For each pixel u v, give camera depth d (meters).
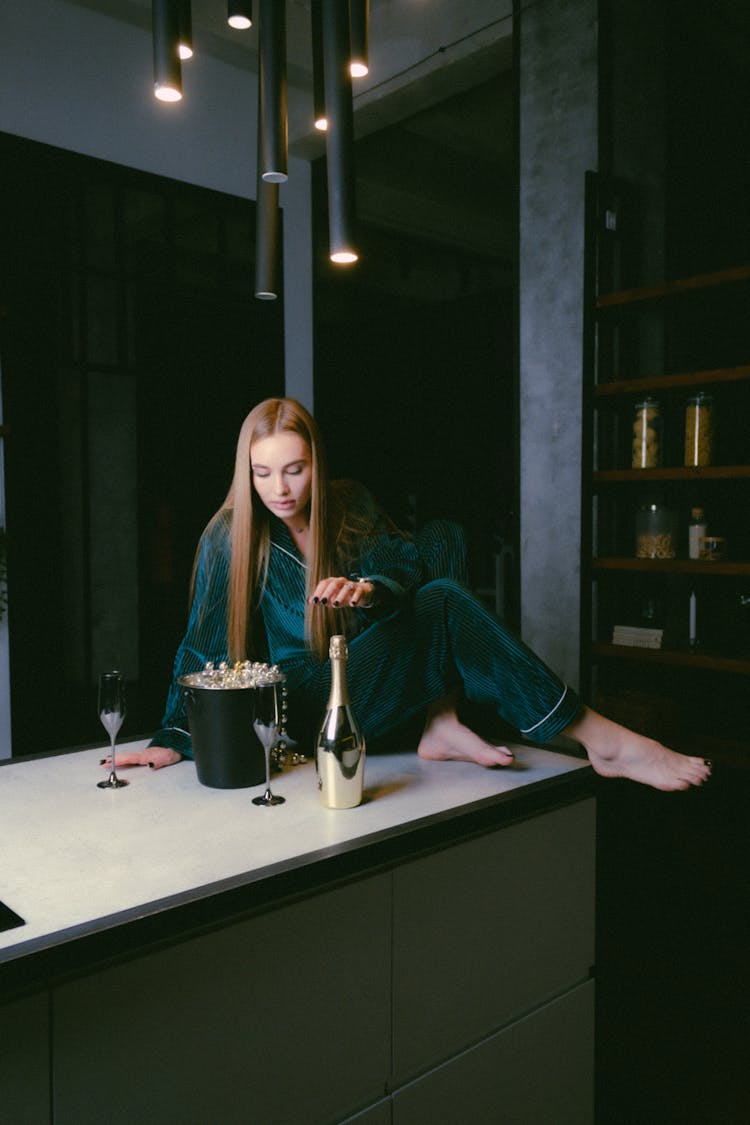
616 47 3.62
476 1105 1.32
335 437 7.11
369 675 1.56
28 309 4.55
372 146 5.67
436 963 1.25
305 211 5.43
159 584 5.38
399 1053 1.21
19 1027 0.86
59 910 0.94
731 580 3.38
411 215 6.82
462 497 6.35
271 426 1.60
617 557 3.60
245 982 1.03
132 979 0.94
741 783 3.06
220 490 5.50
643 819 2.79
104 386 5.43
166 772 1.51
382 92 4.56
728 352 3.66
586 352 3.34
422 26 4.32
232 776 1.39
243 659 1.68
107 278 4.88
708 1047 1.90
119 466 5.51
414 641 1.54
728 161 4.00
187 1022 0.99
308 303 5.47
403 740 1.67
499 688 1.50
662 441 3.35
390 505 6.80
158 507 5.34
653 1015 2.03
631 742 1.48
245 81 5.05
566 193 3.75
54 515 4.69
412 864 1.21
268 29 1.25
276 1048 1.07
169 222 4.82
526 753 1.64
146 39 4.62
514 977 1.37
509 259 7.82
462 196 6.46
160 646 5.36
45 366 4.61
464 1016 1.29
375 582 1.49
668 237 3.54
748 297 3.58
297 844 1.14
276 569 1.70
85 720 4.96
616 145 3.65
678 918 2.46
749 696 3.41
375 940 1.17
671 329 3.56
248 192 5.10
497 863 1.33
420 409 6.59
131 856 1.11
